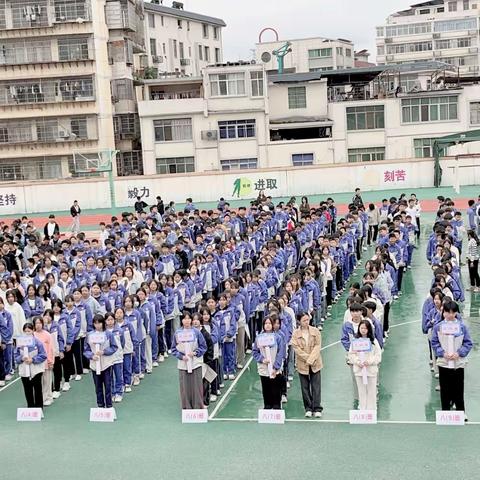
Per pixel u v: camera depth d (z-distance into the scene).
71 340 15.95
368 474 11.13
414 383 15.39
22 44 57.53
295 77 58.94
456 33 109.19
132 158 61.22
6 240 25.86
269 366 13.38
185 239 24.02
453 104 56.78
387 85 63.38
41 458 12.41
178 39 77.62
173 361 18.00
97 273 20.27
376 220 31.47
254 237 24.75
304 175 49.00
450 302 12.80
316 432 12.92
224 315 15.70
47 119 58.38
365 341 13.22
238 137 57.34
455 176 45.50
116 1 59.16
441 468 11.23
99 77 57.97
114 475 11.59
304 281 17.70
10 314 16.55
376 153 57.91
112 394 15.02
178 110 57.00
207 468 11.64
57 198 49.88
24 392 15.99
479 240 22.72
